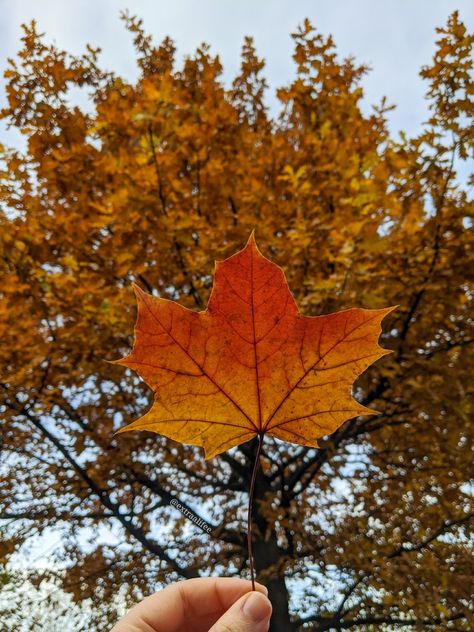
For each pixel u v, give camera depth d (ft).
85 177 16.99
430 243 13.17
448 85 11.68
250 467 17.72
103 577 19.07
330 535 14.25
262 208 14.94
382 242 11.60
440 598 12.75
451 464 15.05
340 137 16.79
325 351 3.20
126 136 15.11
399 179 13.58
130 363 3.10
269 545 16.48
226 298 3.08
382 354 3.14
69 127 17.20
